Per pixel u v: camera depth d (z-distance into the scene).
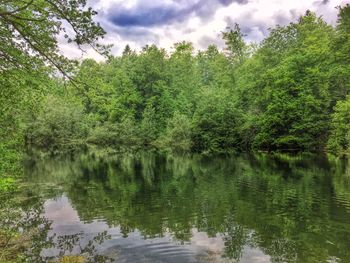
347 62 46.62
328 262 11.24
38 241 13.19
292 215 16.55
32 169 33.75
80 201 19.89
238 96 63.31
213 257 11.61
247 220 15.88
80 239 13.46
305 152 46.28
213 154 50.09
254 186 23.45
